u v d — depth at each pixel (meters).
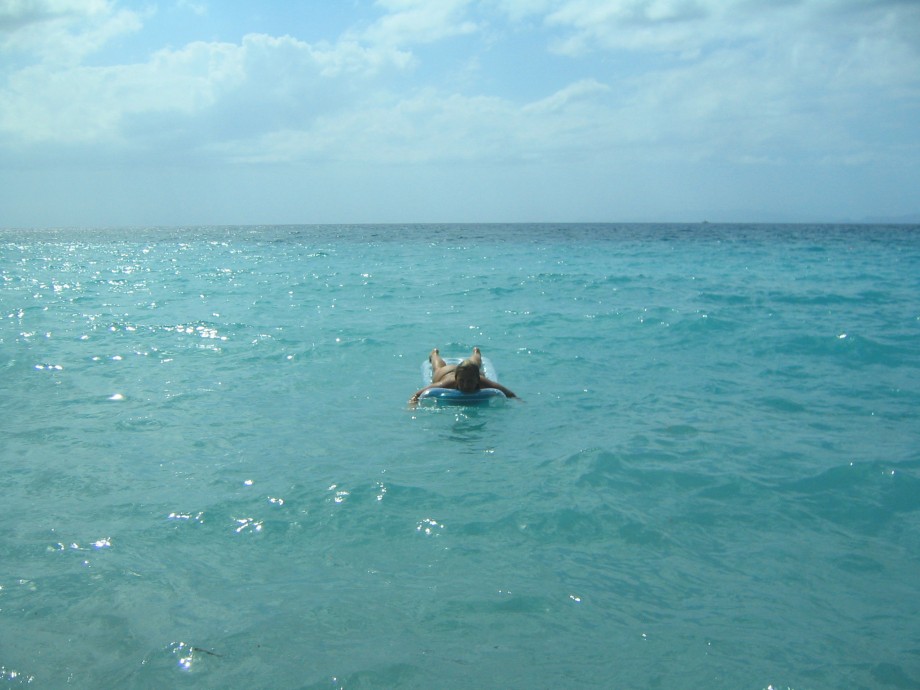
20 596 3.89
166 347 11.37
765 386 8.84
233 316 14.88
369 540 4.61
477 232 90.31
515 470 5.89
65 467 5.99
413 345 11.66
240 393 8.57
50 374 9.48
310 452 6.41
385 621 3.65
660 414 7.62
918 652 3.39
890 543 4.59
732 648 3.42
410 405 8.01
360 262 32.50
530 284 21.06
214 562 4.32
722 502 5.21
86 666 3.28
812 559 4.36
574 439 6.73
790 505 5.18
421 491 5.42
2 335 12.37
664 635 3.54
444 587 4.01
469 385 8.08
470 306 16.48
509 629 3.59
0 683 3.14
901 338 11.73
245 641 3.47
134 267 30.30
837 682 3.16
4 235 108.31
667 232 85.06
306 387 8.91
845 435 6.82
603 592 3.96
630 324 13.47
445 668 3.26
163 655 3.36
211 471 5.89
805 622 3.67
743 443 6.55
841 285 20.27
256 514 5.01
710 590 3.99
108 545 4.53
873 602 3.87
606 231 92.38
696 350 11.10
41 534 4.69
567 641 3.48
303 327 13.41
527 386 8.95
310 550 4.48
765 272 24.94
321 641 3.47
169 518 4.95
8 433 6.93
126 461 6.14
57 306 16.50
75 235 105.69
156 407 7.90
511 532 4.72
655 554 4.43
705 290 18.94
